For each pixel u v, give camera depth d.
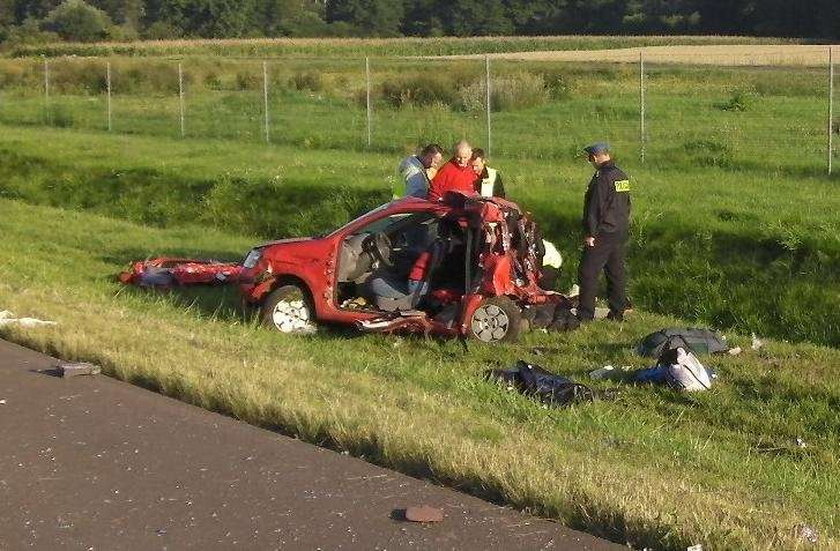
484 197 16.19
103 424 10.83
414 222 16.33
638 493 8.78
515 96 41.31
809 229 19.34
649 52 86.06
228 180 28.19
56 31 131.50
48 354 13.63
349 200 25.55
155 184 29.69
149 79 58.19
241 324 16.39
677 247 19.66
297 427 10.58
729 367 14.84
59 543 8.22
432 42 106.69
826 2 108.62
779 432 12.55
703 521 8.23
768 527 8.34
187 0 143.62
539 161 29.31
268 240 25.11
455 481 9.27
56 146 36.06
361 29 151.25
